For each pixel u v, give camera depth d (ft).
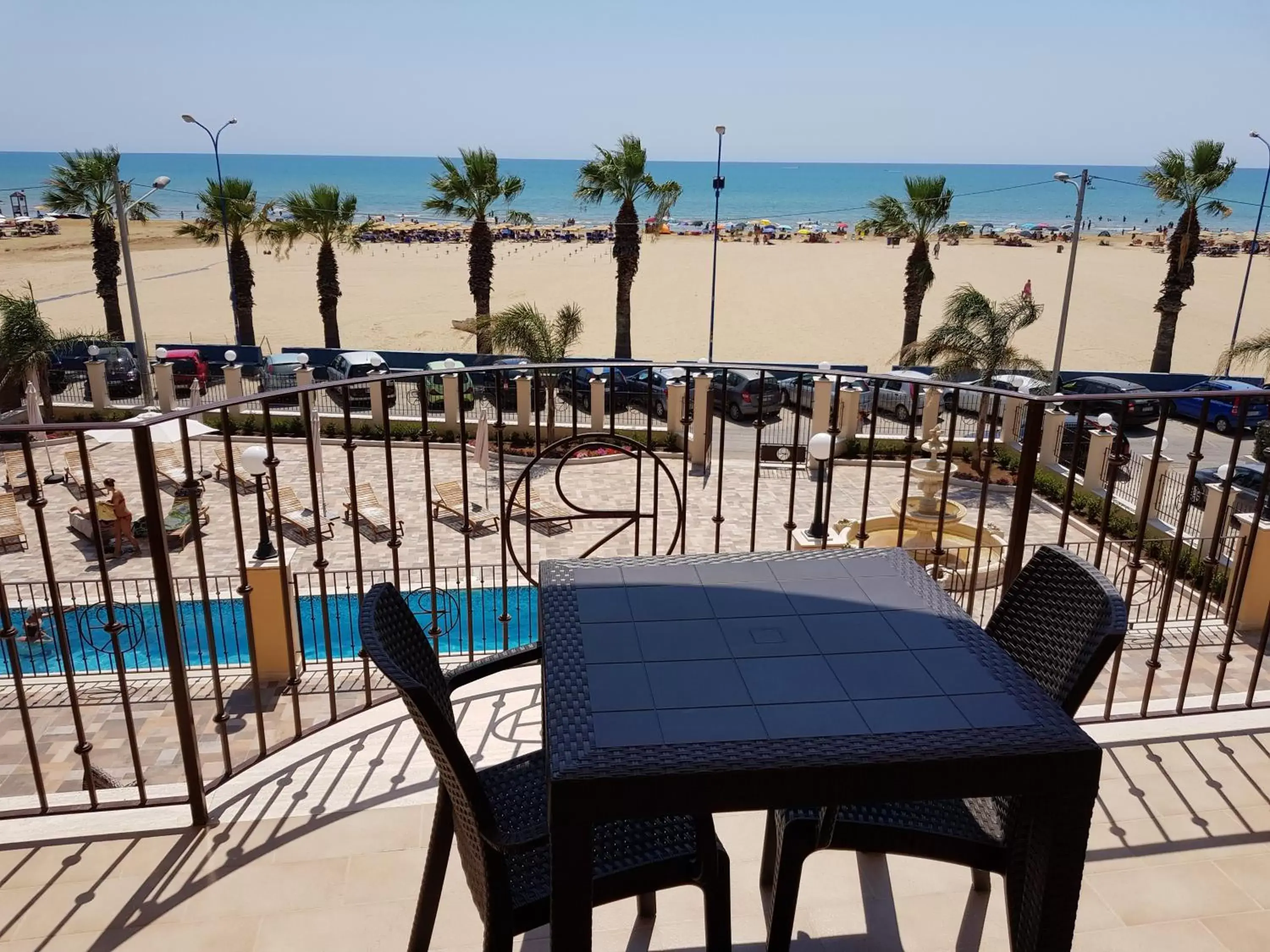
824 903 8.29
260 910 8.27
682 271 189.47
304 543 47.57
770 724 5.37
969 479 58.85
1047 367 100.42
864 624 6.57
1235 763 10.42
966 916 8.16
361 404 74.74
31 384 68.85
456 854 9.04
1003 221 414.82
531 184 615.98
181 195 513.86
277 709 30.71
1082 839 5.51
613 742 5.20
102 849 9.01
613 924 8.09
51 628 37.45
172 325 123.85
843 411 63.31
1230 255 240.32
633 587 7.14
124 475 60.85
